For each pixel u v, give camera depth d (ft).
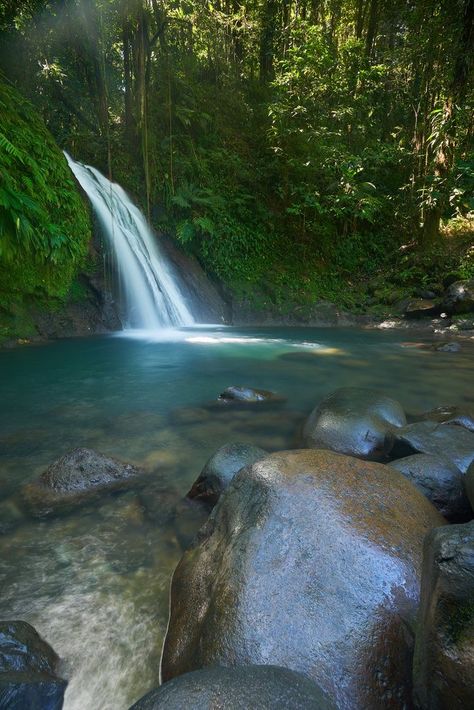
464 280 38.01
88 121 40.93
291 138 46.19
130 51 41.11
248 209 44.04
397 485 6.50
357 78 47.70
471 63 41.14
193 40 48.06
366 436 10.67
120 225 33.42
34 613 5.79
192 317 36.35
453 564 3.85
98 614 5.80
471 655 3.46
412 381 18.94
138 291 32.48
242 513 6.09
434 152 45.93
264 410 14.37
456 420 11.84
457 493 7.88
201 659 4.60
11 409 14.17
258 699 3.41
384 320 39.58
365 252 49.34
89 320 28.96
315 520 5.49
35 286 25.70
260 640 4.51
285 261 44.16
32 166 23.65
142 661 5.15
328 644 4.46
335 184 44.04
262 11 54.34
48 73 37.70
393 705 4.14
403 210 49.80
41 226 24.08
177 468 10.00
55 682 4.65
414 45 45.52
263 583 4.96
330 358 23.61
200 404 14.88
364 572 4.99
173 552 7.11
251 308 39.19
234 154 45.27
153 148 39.78
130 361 21.70
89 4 35.96
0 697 4.18
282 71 51.78
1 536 7.45
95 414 13.73
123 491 8.95
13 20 34.40
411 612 4.76
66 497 8.69
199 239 39.93
